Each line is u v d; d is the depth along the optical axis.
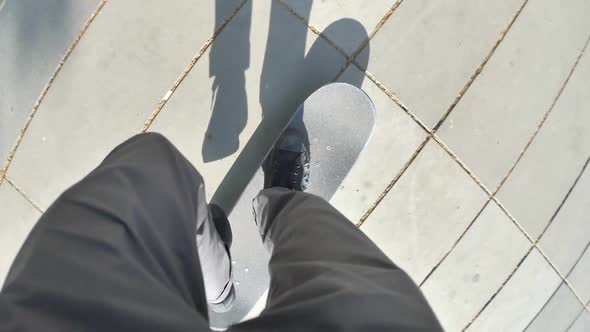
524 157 1.89
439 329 0.53
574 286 2.04
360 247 0.77
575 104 1.92
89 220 0.60
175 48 1.72
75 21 1.70
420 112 1.81
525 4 1.83
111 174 0.72
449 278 1.92
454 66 1.81
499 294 1.96
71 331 0.42
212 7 1.72
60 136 1.75
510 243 1.92
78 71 1.72
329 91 1.70
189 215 0.76
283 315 0.52
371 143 1.82
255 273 1.81
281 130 1.79
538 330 2.03
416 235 1.88
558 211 1.96
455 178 1.85
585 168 1.97
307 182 1.75
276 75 1.76
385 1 1.77
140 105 1.74
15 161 1.76
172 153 0.88
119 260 0.55
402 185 1.85
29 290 0.48
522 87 1.86
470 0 1.80
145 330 0.44
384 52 1.78
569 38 1.88
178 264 0.67
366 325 0.50
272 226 1.15
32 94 1.73
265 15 1.74
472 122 1.84
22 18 1.71
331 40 1.76
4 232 1.79
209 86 1.75
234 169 1.79
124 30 1.71
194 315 0.48
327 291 0.55
